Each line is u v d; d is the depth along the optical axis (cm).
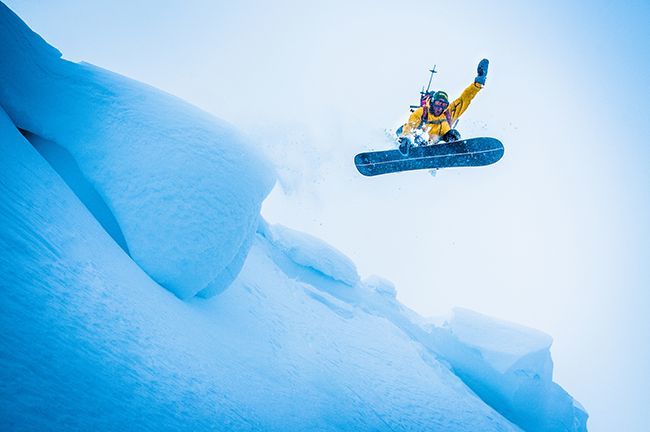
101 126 455
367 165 586
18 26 443
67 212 337
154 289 406
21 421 138
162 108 495
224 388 348
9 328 175
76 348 210
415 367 1183
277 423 377
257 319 725
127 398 213
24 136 428
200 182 455
